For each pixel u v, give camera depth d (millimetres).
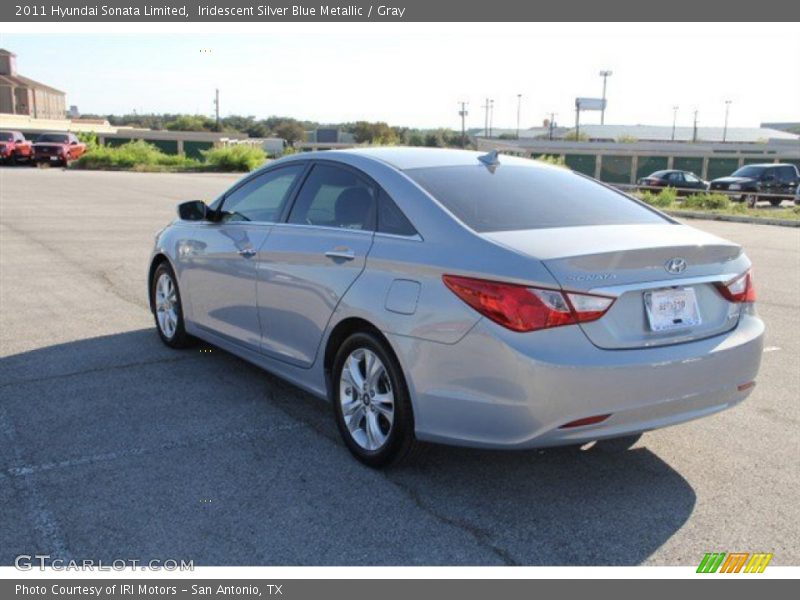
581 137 96562
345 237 4301
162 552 3305
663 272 3625
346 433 4250
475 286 3514
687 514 3672
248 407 4992
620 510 3705
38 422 4680
